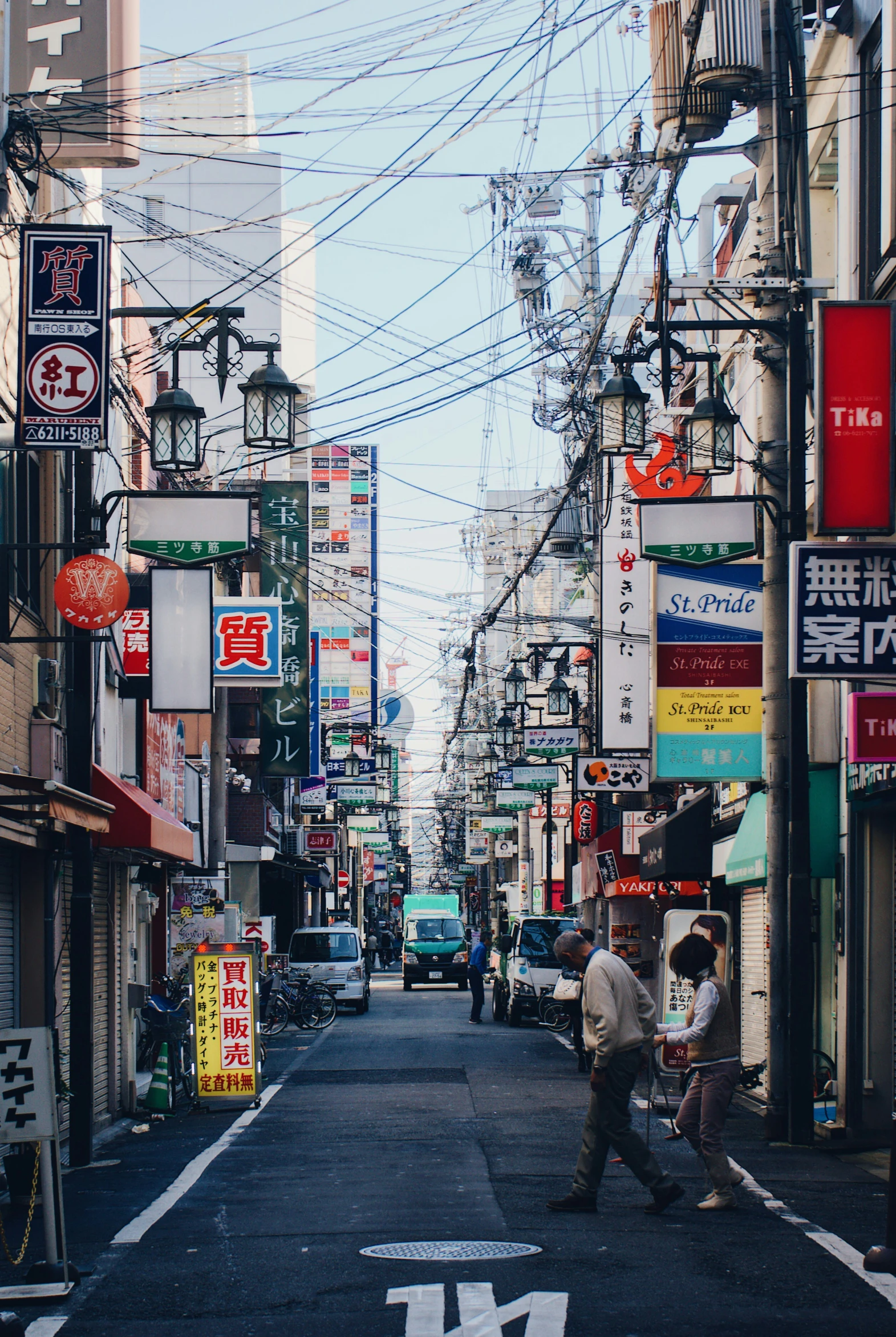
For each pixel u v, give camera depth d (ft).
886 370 38.55
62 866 47.98
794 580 37.81
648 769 81.15
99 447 38.93
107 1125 53.31
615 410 45.78
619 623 76.18
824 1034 51.47
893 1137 26.91
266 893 163.84
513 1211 32.30
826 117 54.49
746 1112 53.62
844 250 51.34
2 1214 33.99
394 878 399.65
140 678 63.31
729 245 78.79
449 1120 49.49
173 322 49.57
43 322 39.11
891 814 47.32
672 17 50.90
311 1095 59.11
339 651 298.97
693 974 33.47
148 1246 29.53
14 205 45.39
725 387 72.69
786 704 47.24
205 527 47.91
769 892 46.88
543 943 102.78
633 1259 27.27
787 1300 24.09
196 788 85.92
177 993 69.05
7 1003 43.29
